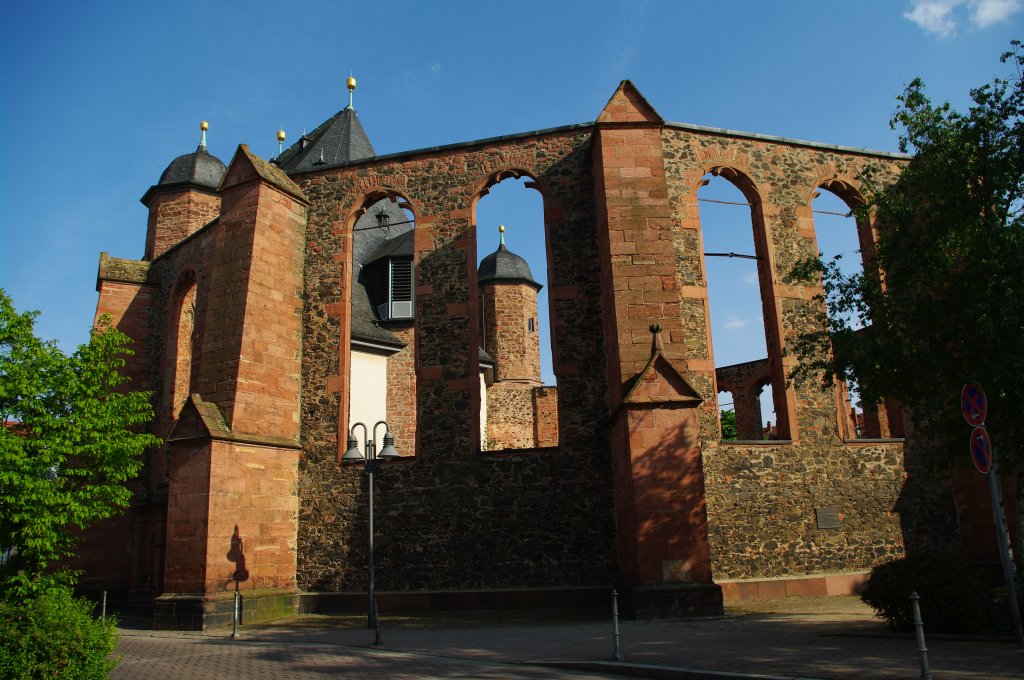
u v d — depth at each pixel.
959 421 13.56
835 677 8.18
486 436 37.47
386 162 20.70
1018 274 12.41
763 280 19.45
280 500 18.47
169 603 16.36
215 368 18.53
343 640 13.44
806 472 17.92
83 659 8.12
